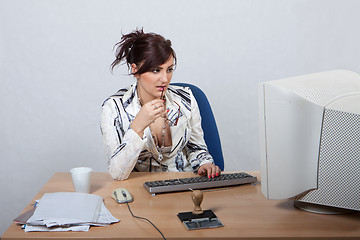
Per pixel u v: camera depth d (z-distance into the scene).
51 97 2.75
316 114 1.14
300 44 2.78
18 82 2.72
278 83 1.18
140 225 1.15
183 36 2.74
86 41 2.71
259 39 2.77
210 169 1.58
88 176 1.41
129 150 1.54
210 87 2.80
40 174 2.82
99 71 2.74
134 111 1.75
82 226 1.13
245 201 1.34
